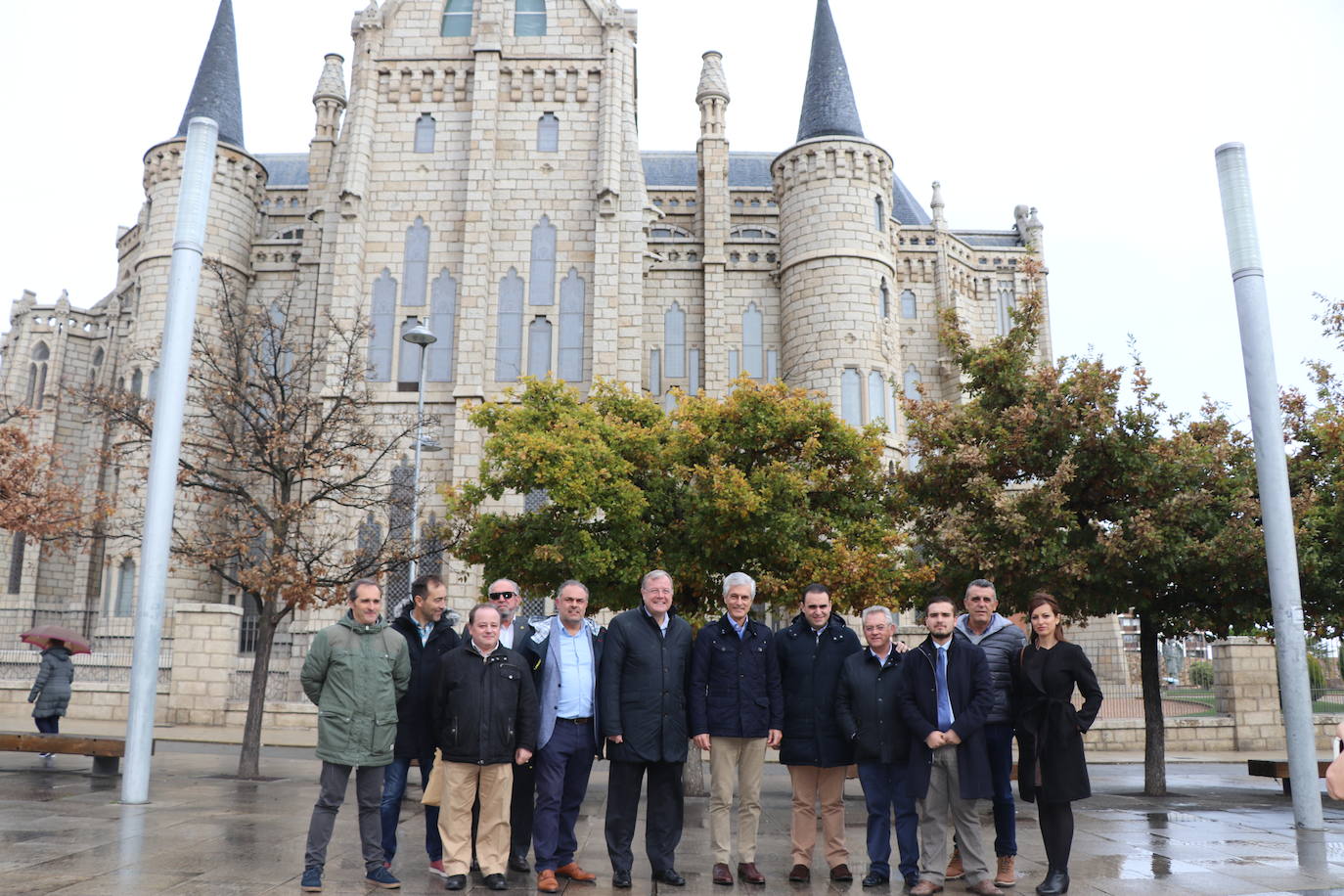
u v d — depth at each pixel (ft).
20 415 81.10
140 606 42.39
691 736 28.78
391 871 29.53
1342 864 32.24
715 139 153.07
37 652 98.22
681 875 28.96
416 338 80.02
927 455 59.21
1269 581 47.09
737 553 56.13
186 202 46.01
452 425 119.34
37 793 43.11
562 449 56.65
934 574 57.00
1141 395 56.03
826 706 29.32
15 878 25.98
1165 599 55.57
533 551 58.75
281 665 119.44
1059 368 57.41
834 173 137.80
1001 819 28.94
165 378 44.62
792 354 137.49
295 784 51.62
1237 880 29.30
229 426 70.03
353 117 127.34
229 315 67.21
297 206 167.94
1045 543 52.90
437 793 28.78
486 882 27.48
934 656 28.30
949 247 164.76
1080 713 27.81
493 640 27.63
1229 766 75.25
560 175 127.13
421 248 125.08
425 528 73.72
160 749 72.49
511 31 130.52
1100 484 56.08
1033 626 28.96
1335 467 57.31
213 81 147.54
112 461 75.31
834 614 31.22
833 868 29.19
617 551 57.47
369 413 118.62
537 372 122.21
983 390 61.67
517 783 30.35
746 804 28.89
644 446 60.13
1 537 150.61
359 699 26.55
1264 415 44.06
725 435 57.77
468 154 127.54
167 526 43.42
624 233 126.41
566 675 28.73
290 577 57.62
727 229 150.92
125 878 26.30
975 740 27.58
